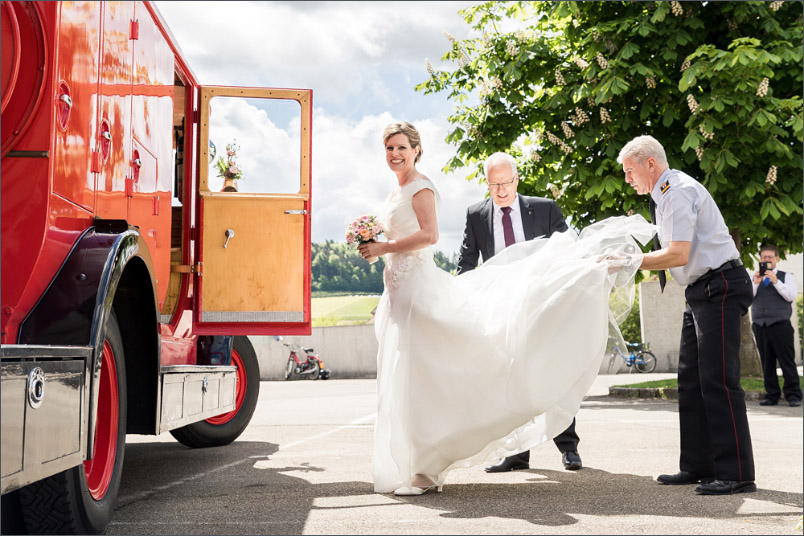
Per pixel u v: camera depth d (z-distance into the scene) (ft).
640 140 14.69
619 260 14.52
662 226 14.38
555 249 15.12
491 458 15.28
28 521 10.04
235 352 22.74
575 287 14.44
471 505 12.88
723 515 11.80
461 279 15.43
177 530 11.21
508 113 38.22
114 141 12.32
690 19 35.19
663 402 36.29
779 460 17.89
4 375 7.45
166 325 18.11
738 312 14.02
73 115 10.46
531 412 14.05
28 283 9.56
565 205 37.09
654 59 35.14
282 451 20.98
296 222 20.01
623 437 22.56
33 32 9.59
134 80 13.53
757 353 41.81
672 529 10.78
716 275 14.03
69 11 10.25
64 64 10.07
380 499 13.67
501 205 17.75
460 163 38.29
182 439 21.66
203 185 19.75
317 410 35.53
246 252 19.77
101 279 10.11
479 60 38.37
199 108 19.94
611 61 34.40
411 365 14.47
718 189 33.99
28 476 7.87
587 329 14.35
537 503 12.95
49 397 8.39
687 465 14.76
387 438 14.52
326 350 82.17
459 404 14.21
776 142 33.65
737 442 13.79
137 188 13.70
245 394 22.89
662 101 36.06
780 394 33.55
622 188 34.99
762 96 32.96
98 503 10.85
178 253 19.70
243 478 16.35
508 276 14.93
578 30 37.99
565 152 36.09
